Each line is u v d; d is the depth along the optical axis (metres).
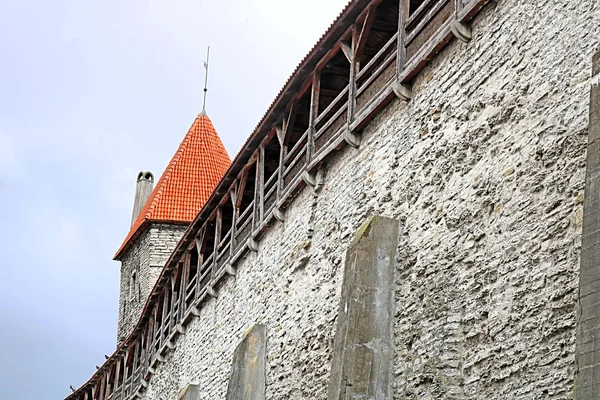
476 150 11.97
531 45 11.21
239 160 21.00
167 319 28.56
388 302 13.20
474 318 11.36
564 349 9.76
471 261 11.62
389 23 16.02
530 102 11.02
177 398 25.19
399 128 14.09
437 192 12.72
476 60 12.31
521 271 10.60
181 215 41.00
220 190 22.50
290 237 17.97
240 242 21.05
